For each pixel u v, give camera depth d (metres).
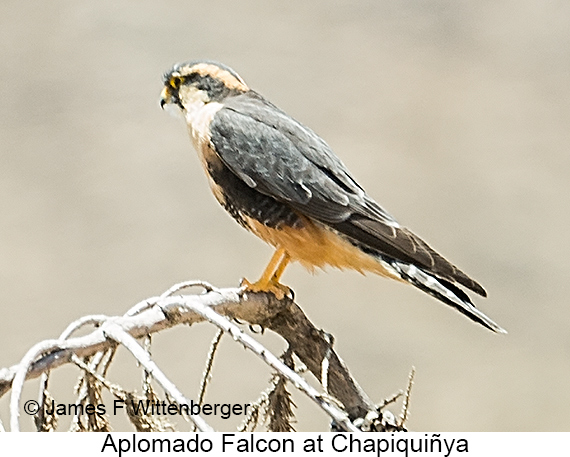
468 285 6.30
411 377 4.82
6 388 4.27
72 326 4.62
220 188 7.32
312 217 6.92
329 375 5.54
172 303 4.82
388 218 6.95
